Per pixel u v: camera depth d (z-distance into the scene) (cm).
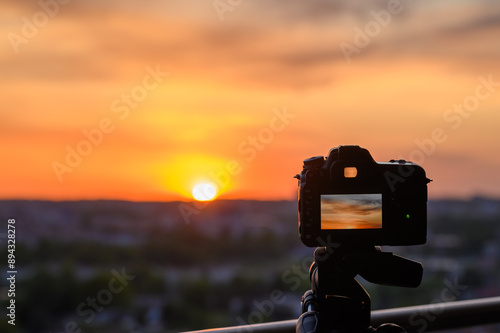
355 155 163
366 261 165
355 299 167
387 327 169
